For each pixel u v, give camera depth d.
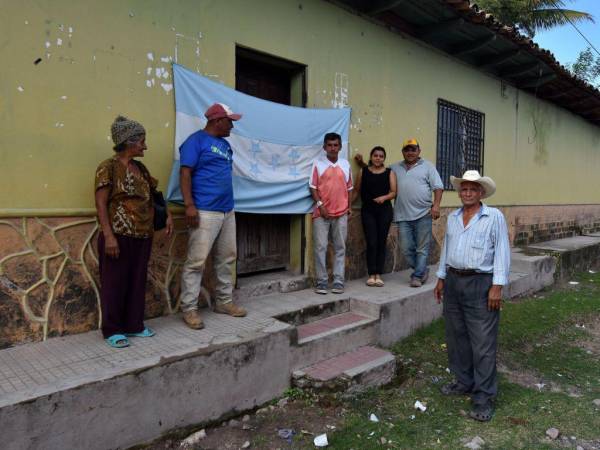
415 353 4.79
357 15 5.77
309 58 5.21
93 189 3.58
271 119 4.74
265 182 4.69
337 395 3.70
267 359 3.56
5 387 2.57
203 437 3.12
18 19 3.18
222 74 4.39
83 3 3.48
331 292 5.14
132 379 2.80
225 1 4.37
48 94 3.34
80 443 2.62
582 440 3.30
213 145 3.72
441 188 5.59
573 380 4.38
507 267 3.49
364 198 5.64
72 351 3.14
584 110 11.62
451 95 7.45
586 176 13.02
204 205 3.68
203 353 3.15
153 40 3.88
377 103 6.12
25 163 3.25
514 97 9.20
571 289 8.05
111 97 3.65
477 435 3.31
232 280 4.65
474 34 6.80
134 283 3.40
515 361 4.79
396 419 3.52
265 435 3.20
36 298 3.33
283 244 5.47
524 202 9.85
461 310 3.74
